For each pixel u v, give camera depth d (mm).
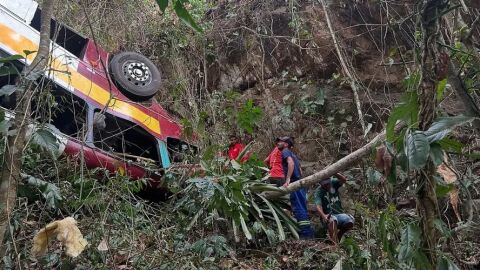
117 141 5805
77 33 5500
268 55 8664
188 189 4621
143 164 5293
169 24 9156
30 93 2346
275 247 4980
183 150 5945
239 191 4418
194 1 9352
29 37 4773
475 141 4625
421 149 1746
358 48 8000
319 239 5418
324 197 5527
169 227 4477
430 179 1873
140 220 4188
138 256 3699
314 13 8312
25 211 3502
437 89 1921
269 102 8297
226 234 5004
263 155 7824
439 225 1846
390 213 2727
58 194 3471
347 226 5277
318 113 7852
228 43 8984
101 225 3406
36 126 2648
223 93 8531
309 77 8250
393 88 7711
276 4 8875
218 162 5004
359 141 7348
